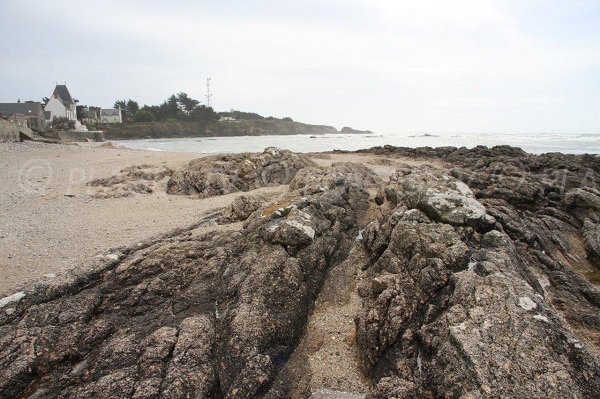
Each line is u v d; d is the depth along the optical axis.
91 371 8.47
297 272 11.60
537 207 17.67
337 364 9.65
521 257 12.56
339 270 12.86
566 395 6.94
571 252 14.76
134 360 8.58
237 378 8.52
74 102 119.38
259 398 8.44
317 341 10.32
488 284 9.24
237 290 10.84
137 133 140.25
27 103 88.75
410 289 10.22
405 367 8.74
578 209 17.06
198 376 8.13
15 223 16.72
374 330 9.62
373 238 13.58
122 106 172.75
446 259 10.37
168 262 12.12
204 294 11.09
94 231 15.51
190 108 181.38
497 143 94.38
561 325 8.46
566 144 83.06
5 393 7.83
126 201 20.80
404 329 9.43
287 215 13.63
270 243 12.46
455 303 9.12
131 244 13.73
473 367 7.41
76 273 11.34
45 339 8.95
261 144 97.00
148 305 10.67
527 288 9.10
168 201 20.73
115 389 7.81
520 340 7.81
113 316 10.19
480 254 10.72
